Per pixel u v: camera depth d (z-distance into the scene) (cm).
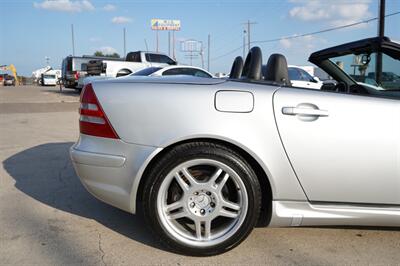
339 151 257
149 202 261
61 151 602
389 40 297
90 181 275
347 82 365
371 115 259
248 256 269
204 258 266
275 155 257
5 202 370
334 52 345
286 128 257
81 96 286
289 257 269
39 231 305
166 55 1817
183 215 265
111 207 359
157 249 278
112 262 259
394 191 262
